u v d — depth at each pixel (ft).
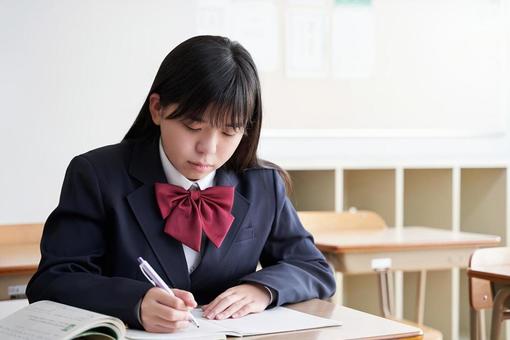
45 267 4.91
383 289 11.14
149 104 5.03
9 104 11.46
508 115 14.94
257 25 13.17
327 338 4.17
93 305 4.47
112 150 5.28
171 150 4.80
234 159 5.45
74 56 11.78
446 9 14.37
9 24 11.44
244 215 5.38
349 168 12.94
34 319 3.99
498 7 14.73
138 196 5.10
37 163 11.64
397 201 13.21
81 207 5.03
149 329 4.28
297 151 13.46
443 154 14.49
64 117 11.76
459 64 14.48
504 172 14.25
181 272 5.07
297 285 5.18
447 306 13.30
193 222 5.06
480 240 10.54
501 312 7.47
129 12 12.05
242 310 4.74
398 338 4.29
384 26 13.97
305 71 13.48
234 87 4.65
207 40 4.80
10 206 11.49
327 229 11.73
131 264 5.00
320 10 13.56
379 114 13.98
